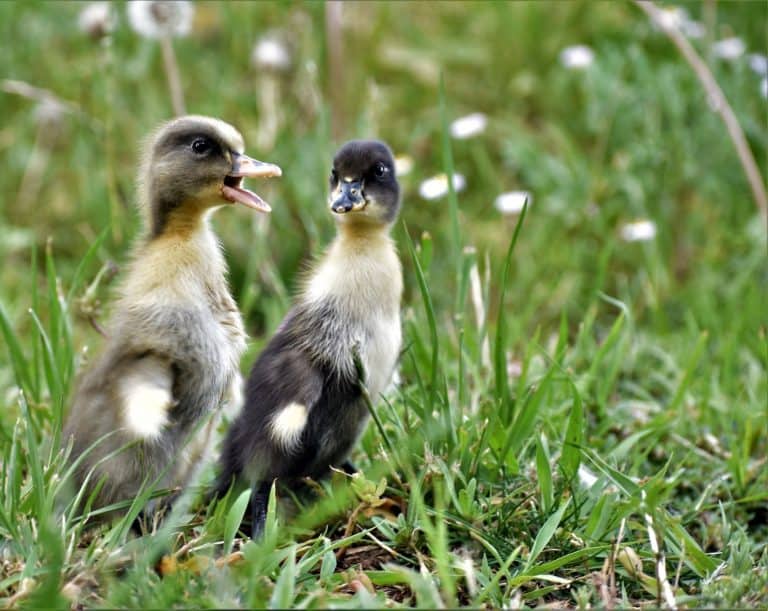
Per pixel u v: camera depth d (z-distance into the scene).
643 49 19.70
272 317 14.95
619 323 12.55
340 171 10.92
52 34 20.05
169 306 9.62
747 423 12.02
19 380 11.64
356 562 9.85
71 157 18.55
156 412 9.10
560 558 9.44
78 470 9.56
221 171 10.14
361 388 10.42
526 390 11.87
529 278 16.86
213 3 20.44
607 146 18.58
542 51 20.28
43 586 8.12
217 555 9.56
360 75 19.50
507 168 18.77
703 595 9.04
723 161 18.12
